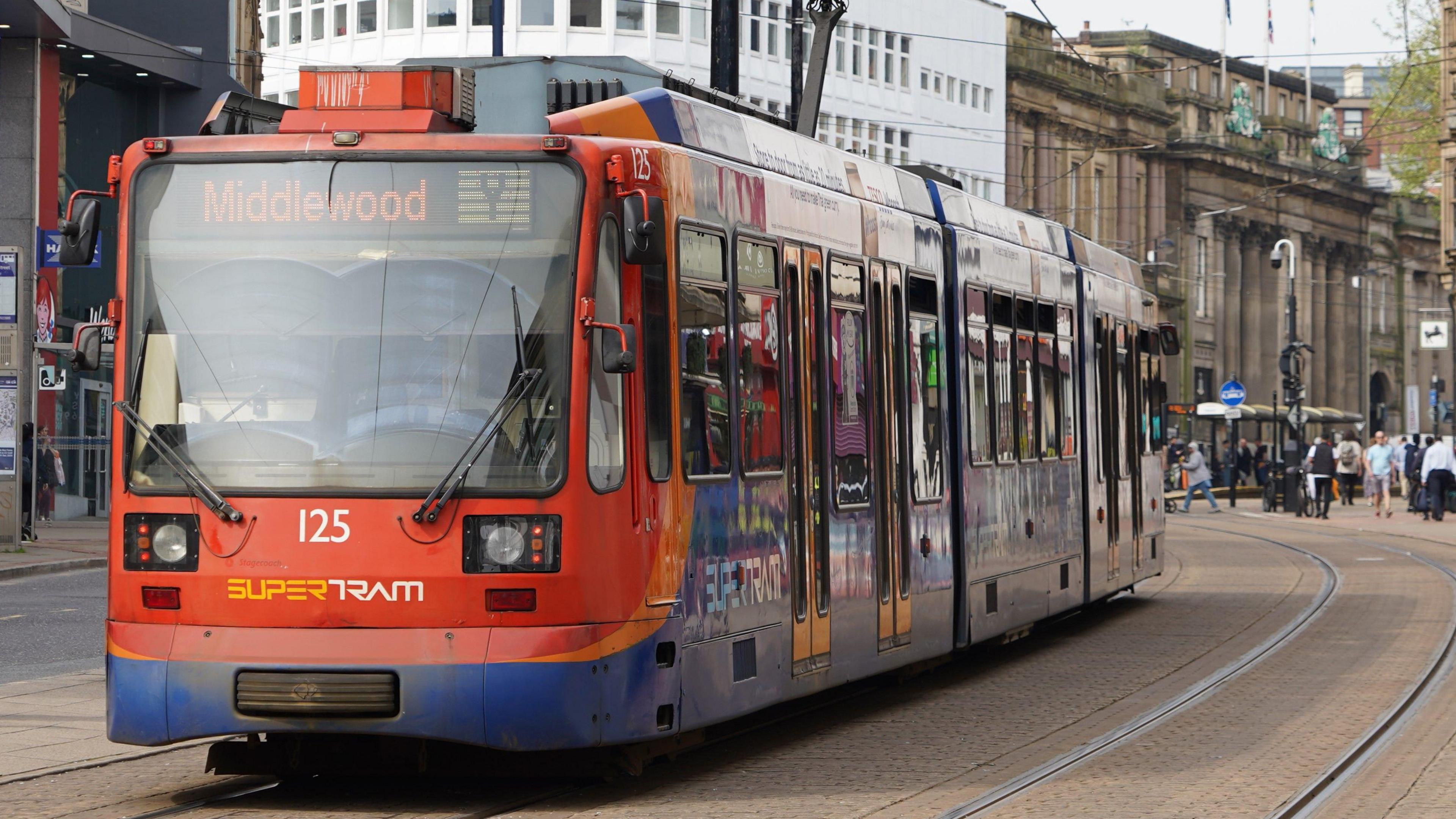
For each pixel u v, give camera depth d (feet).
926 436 57.36
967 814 38.34
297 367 38.40
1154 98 344.90
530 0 241.96
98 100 163.94
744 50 258.16
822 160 52.21
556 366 38.06
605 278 38.88
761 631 44.57
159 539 38.19
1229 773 43.60
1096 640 74.49
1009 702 56.80
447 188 38.75
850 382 51.26
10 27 147.02
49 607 86.94
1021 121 317.22
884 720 53.11
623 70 46.91
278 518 37.68
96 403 161.07
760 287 45.75
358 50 243.81
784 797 40.40
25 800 39.73
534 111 46.78
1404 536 150.41
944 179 63.93
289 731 37.40
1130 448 85.46
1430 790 41.32
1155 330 92.58
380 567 37.32
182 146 39.47
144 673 37.91
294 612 37.45
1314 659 66.90
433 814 38.01
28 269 142.20
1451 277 244.63
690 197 42.16
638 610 38.93
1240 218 367.25
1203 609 87.10
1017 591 65.98
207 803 39.37
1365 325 417.90
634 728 38.78
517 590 37.35
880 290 54.13
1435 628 77.46
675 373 40.98
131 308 39.22
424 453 37.76
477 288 38.40
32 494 127.75
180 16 177.06
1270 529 164.04
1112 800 40.04
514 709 37.01
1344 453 219.41
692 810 38.78
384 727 37.09
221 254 39.06
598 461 38.29
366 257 38.65
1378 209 431.43
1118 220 338.13
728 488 43.21
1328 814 38.60
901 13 287.28
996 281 65.46
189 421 38.58
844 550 50.03
